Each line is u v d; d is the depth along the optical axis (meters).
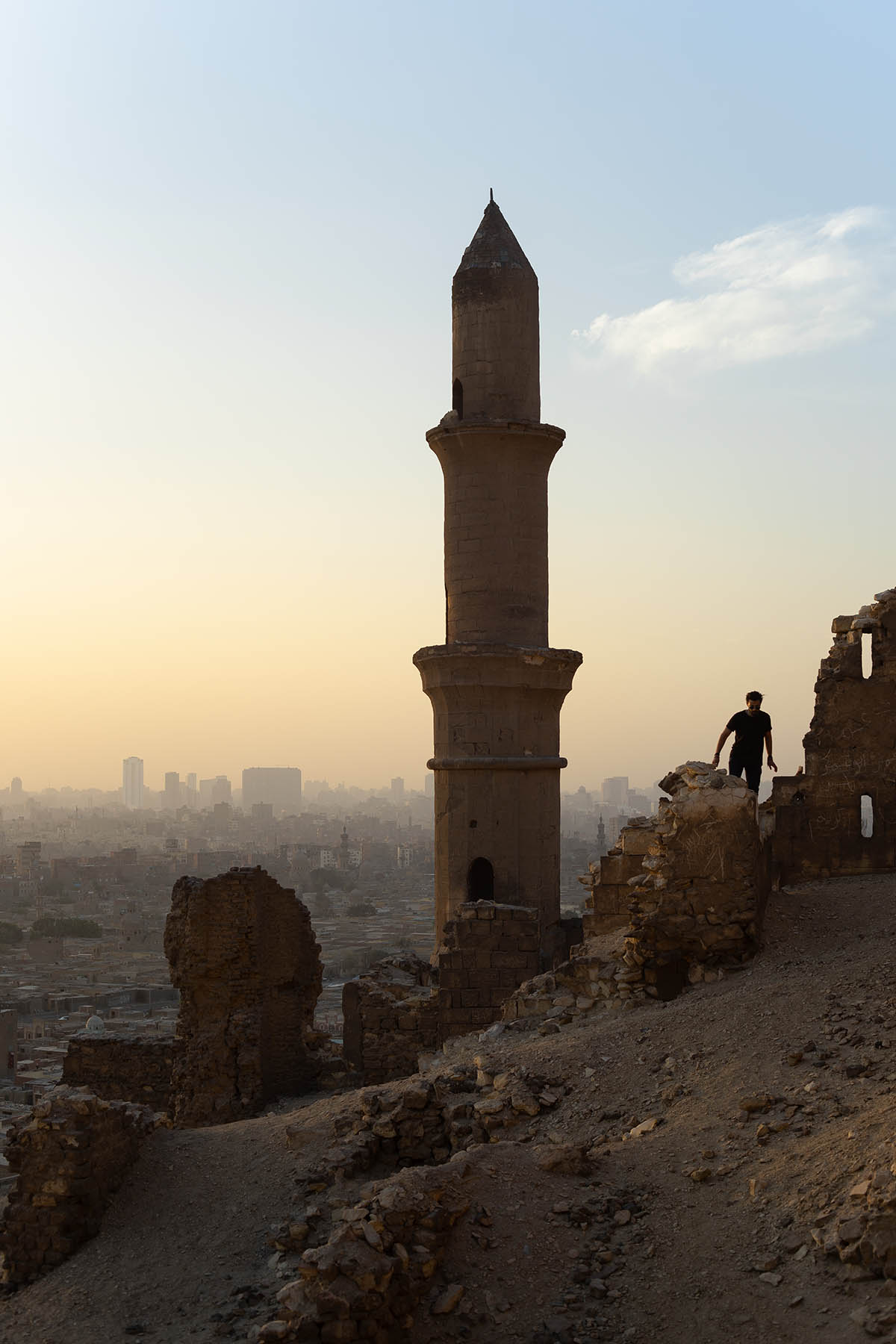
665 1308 9.98
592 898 20.95
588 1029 16.48
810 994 14.99
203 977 23.42
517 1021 17.69
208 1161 14.89
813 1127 11.83
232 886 23.61
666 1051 14.57
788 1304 9.60
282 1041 24.53
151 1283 12.46
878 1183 10.17
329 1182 13.56
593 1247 10.90
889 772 22.06
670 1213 11.15
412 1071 23.36
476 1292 10.44
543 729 28.27
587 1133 13.19
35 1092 61.34
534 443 28.62
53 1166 13.51
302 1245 12.47
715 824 17.23
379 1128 14.06
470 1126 13.73
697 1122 12.64
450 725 28.09
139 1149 14.88
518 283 29.25
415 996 23.66
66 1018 97.38
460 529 28.69
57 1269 13.20
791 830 22.08
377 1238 10.28
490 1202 11.40
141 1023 89.69
